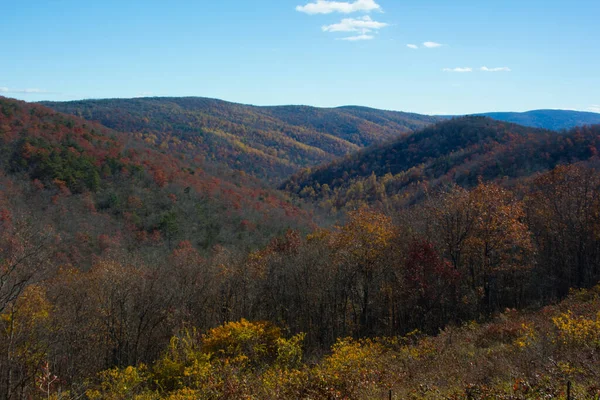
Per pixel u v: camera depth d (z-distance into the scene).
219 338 18.95
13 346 13.95
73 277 26.88
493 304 27.42
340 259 28.06
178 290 28.05
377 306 28.62
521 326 14.60
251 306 31.34
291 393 10.09
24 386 14.05
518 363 10.35
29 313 17.28
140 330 24.72
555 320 12.66
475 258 27.30
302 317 29.62
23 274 12.33
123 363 24.39
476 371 10.35
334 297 29.25
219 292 31.23
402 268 25.23
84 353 23.03
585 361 9.33
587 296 18.92
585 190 28.48
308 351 24.61
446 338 15.91
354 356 12.97
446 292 24.58
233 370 12.91
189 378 16.11
